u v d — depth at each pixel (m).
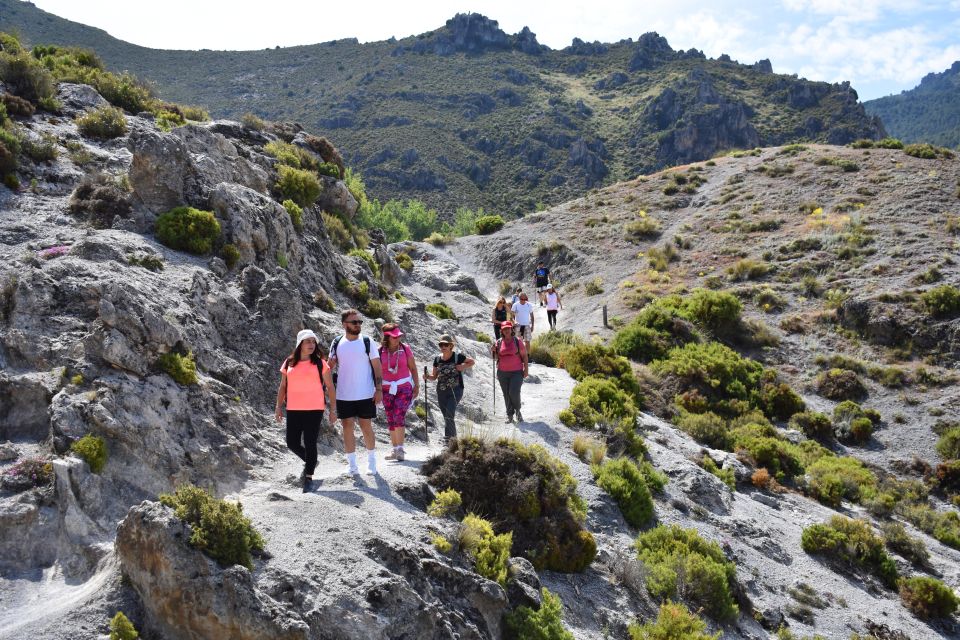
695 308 33.41
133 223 14.11
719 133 158.00
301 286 16.77
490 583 7.68
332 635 6.01
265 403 11.38
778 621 11.65
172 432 8.92
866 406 27.95
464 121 171.75
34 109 20.69
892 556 15.86
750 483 17.97
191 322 11.05
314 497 8.35
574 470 12.94
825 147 62.22
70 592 6.60
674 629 9.16
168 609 5.89
